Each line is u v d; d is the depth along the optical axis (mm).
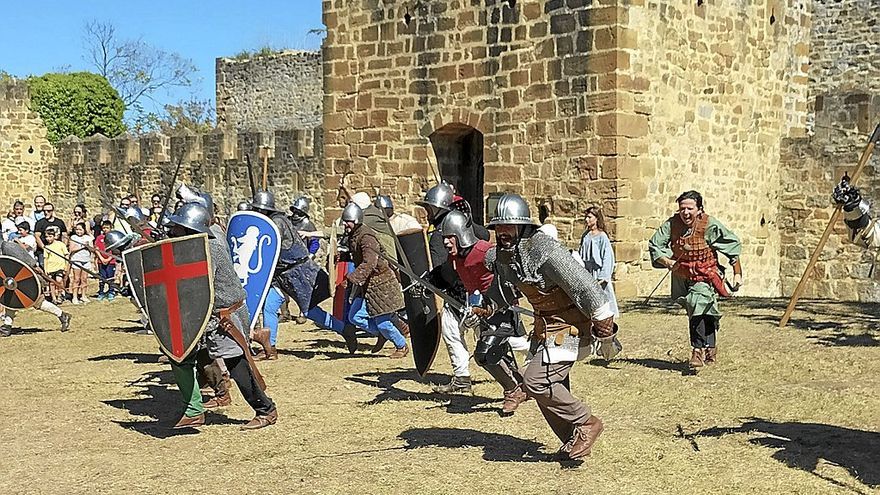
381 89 17156
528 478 5922
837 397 7816
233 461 6445
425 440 6852
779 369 9016
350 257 10539
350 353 10656
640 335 11148
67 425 7543
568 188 14781
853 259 16828
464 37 15977
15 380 9469
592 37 14367
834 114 16969
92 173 32156
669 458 6258
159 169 29984
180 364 7059
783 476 5855
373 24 17172
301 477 6051
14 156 32906
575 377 8836
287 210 26234
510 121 15438
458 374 8312
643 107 14500
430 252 8984
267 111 36031
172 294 6762
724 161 16250
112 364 10375
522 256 5785
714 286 9008
